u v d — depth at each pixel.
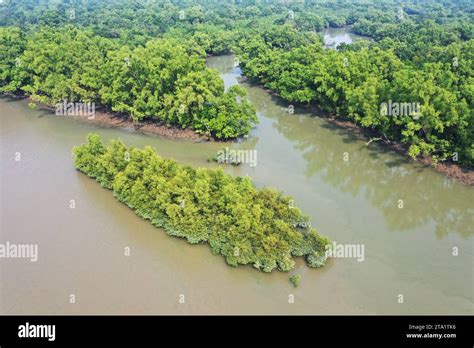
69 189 63.44
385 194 62.75
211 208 50.53
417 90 65.88
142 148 75.50
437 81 71.25
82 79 85.69
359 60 82.75
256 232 47.03
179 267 48.41
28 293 45.72
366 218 56.94
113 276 47.53
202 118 75.81
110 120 86.25
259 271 47.12
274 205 50.66
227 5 196.62
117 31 133.25
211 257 49.31
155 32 135.12
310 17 167.75
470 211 59.03
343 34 169.25
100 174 63.53
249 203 49.88
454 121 63.00
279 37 116.75
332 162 71.06
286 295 44.56
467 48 86.00
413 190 63.66
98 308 43.47
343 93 79.75
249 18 168.50
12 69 97.75
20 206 59.81
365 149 73.62
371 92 72.00
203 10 177.12
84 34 105.31
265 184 63.91
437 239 53.22
